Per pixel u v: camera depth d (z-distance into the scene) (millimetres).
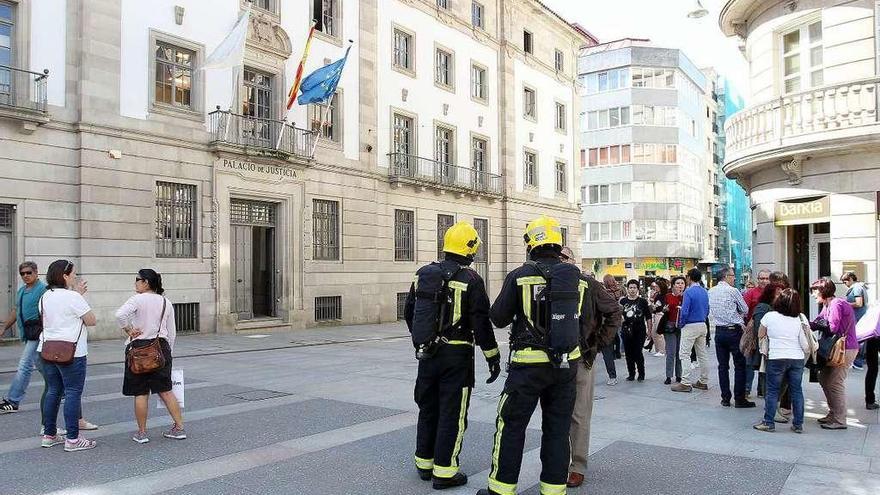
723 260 70938
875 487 5246
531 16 35500
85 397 8984
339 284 23797
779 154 14789
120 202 17391
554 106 37438
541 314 4730
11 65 15820
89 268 16656
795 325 7148
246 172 20516
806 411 8352
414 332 5328
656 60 53031
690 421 7699
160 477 5398
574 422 5363
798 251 15734
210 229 19531
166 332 6613
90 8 16891
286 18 22125
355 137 24734
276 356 14258
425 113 28172
